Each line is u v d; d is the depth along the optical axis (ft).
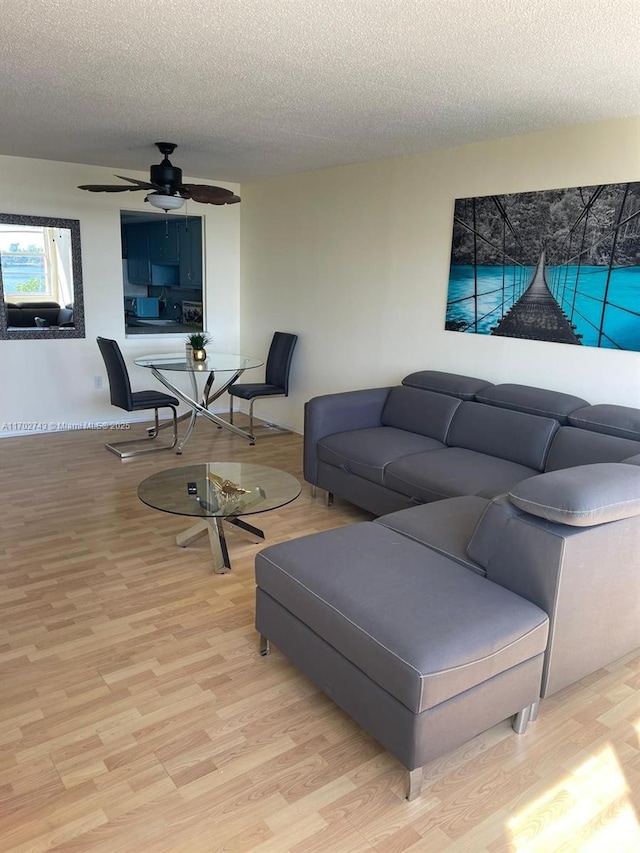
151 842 5.16
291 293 18.08
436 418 12.32
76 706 6.74
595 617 6.67
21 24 6.84
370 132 11.64
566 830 5.38
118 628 8.24
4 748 6.12
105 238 17.54
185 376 20.11
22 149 14.52
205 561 10.22
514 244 11.84
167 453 16.14
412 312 14.26
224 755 6.13
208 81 8.75
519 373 12.13
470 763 6.10
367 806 5.58
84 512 12.11
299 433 18.48
